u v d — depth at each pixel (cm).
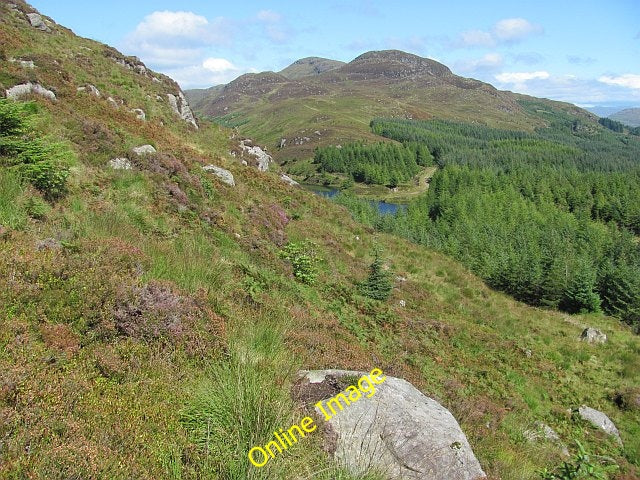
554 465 882
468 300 2325
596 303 3020
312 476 457
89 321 572
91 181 1201
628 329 2828
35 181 933
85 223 898
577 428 1349
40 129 1273
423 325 1634
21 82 1756
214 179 1892
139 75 3447
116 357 533
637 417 1561
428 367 1268
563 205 13312
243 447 453
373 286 1769
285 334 809
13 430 369
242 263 1215
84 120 1542
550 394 1540
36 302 555
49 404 410
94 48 3406
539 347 1973
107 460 374
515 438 984
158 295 669
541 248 7269
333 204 3184
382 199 16412
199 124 3675
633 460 1262
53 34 3278
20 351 466
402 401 609
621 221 12006
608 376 1867
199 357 606
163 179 1483
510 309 2438
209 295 782
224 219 1557
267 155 4103
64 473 346
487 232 8281
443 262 2820
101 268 664
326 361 779
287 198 2495
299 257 1566
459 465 539
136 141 1705
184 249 1004
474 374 1424
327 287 1548
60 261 638
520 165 18450
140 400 474
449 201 11550
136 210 1176
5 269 578
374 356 1030
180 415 483
